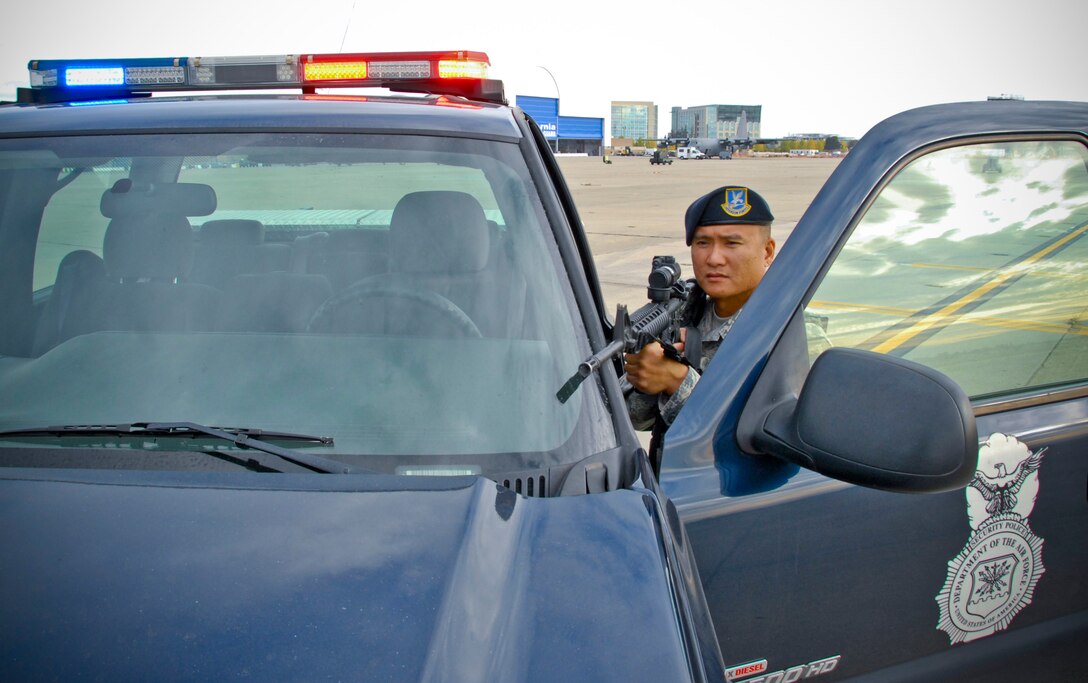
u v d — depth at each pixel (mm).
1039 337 2344
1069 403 2338
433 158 1943
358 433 1635
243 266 1870
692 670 1161
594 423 1686
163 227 1905
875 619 2096
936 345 2227
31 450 1543
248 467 1514
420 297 1823
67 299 1850
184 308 1821
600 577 1283
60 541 1231
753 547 1930
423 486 1419
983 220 2223
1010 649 2293
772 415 1939
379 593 1168
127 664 1048
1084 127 2344
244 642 1081
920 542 2107
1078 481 2305
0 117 2039
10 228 1891
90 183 1906
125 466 1512
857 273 2088
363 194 1896
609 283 10734
